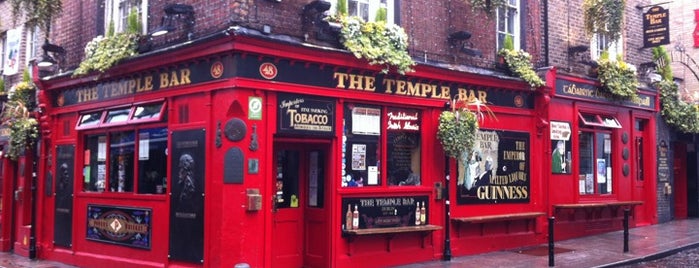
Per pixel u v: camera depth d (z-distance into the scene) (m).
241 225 8.86
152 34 9.87
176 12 9.62
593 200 14.48
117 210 10.84
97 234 11.25
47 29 12.34
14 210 13.90
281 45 9.05
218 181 8.99
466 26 12.26
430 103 11.29
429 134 11.35
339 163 9.99
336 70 9.90
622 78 14.77
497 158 12.45
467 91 11.95
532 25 13.48
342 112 10.06
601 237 14.00
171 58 9.69
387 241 10.64
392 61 10.15
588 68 14.66
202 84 9.29
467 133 11.09
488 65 12.59
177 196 9.66
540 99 13.07
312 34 9.76
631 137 15.65
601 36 15.39
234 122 8.88
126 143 11.00
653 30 16.27
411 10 11.26
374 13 10.94
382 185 10.62
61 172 12.21
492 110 12.34
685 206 17.98
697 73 18.53
